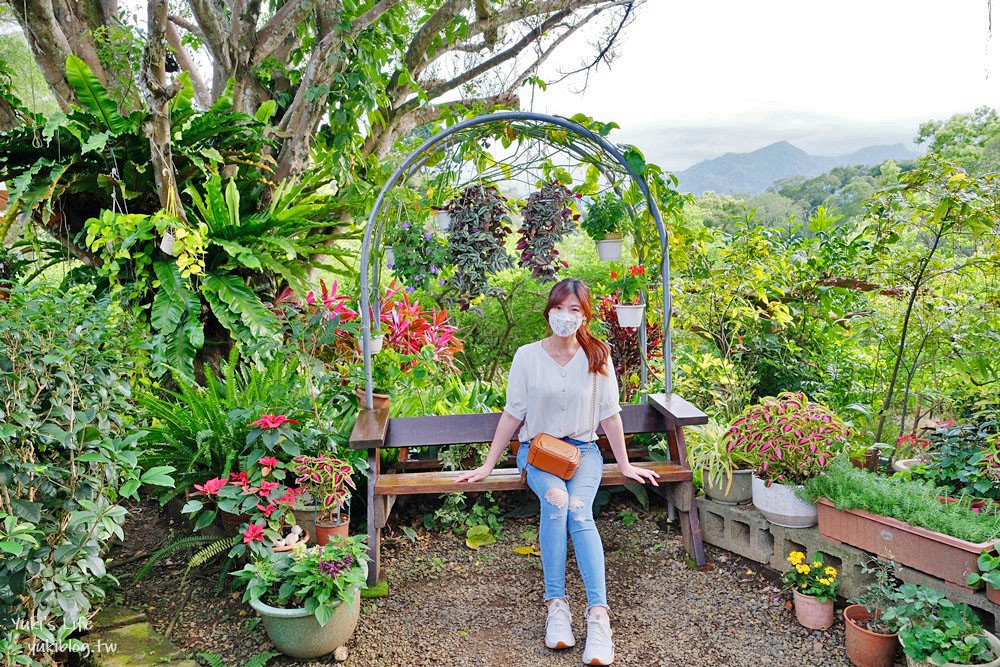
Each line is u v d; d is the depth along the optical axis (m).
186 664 2.45
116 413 2.54
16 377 2.05
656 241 3.70
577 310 2.76
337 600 2.42
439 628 2.72
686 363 4.53
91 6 4.85
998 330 3.70
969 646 2.02
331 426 3.32
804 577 2.67
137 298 4.25
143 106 4.59
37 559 2.07
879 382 4.55
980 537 2.32
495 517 3.54
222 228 4.34
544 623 2.76
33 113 4.21
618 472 3.19
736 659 2.50
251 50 4.91
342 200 4.83
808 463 2.81
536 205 3.57
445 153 3.55
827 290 4.50
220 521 3.21
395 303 4.04
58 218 4.53
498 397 4.25
